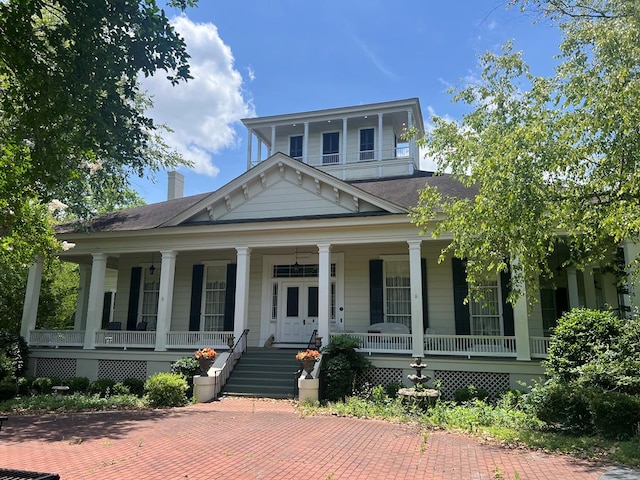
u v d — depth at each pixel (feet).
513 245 30.09
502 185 28.76
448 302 55.98
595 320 37.11
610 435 27.50
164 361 56.39
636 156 26.86
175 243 59.52
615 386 31.58
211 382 46.73
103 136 21.58
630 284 42.73
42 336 61.87
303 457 24.77
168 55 21.39
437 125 41.83
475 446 27.17
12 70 19.86
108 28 20.17
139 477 21.52
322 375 46.98
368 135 81.97
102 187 68.49
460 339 51.96
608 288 62.80
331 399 45.42
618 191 27.58
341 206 56.08
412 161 76.79
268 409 41.09
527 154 28.04
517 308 47.19
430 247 57.82
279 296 62.59
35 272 63.67
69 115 20.49
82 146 21.34
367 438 29.27
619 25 29.37
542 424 32.27
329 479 20.97
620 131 26.25
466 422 32.96
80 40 19.26
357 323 58.80
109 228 62.49
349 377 45.96
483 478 20.98
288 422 34.76
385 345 51.37
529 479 20.57
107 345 59.00
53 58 19.42
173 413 39.27
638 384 30.35
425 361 48.67
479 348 49.44
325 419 35.91
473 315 54.44
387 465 23.24
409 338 53.16
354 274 60.03
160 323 57.57
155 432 31.50
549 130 28.89
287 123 83.41
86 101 19.97
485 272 45.24
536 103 33.01
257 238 56.70
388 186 65.10
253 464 23.49
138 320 67.00
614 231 26.05
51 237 41.70
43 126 20.34
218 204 60.03
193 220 60.34
